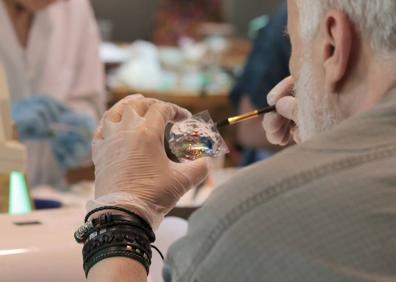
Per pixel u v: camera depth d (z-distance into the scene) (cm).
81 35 305
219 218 82
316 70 92
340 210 79
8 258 123
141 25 677
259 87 280
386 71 85
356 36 87
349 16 86
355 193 79
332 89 89
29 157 261
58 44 295
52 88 294
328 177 81
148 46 482
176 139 116
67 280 124
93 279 97
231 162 312
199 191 190
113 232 99
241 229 80
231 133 329
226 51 515
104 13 667
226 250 80
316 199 80
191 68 463
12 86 288
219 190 85
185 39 602
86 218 103
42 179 262
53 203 207
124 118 108
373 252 77
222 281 80
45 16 292
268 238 79
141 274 98
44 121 244
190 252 84
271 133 125
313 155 84
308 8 92
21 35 290
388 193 79
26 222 139
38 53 292
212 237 82
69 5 301
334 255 77
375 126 84
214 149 118
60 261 125
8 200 174
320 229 78
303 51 94
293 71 100
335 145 84
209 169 111
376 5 83
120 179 104
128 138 106
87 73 307
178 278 84
